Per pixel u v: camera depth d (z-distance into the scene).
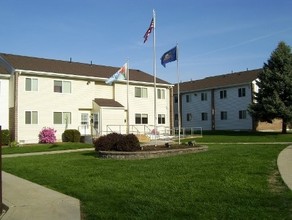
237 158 15.86
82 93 35.88
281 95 40.94
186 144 22.66
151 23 26.78
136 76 41.34
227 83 51.28
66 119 34.69
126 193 9.60
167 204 8.24
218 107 52.31
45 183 11.91
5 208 8.98
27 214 8.22
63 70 35.03
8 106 32.44
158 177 11.77
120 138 19.34
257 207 7.71
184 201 8.47
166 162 15.44
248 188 9.54
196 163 14.62
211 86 53.06
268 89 41.09
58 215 8.01
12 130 31.72
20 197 9.90
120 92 38.81
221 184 10.20
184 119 57.06
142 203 8.44
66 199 9.40
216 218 7.05
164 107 42.28
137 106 39.78
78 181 11.70
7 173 14.47
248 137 36.72
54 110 33.88
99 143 19.72
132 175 12.38
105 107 35.78
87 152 22.95
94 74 37.06
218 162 14.67
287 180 10.41
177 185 10.32
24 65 32.78
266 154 17.33
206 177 11.36
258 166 13.23
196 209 7.73
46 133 32.19
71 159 18.28
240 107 49.44
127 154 18.19
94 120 36.25
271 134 40.09
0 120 32.03
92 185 10.88
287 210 7.43
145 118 40.38
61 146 27.98
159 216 7.34
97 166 15.12
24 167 15.74
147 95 40.78
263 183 10.16
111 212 7.83
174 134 40.00
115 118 36.50
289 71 40.59
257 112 41.47
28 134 32.09
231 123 50.56
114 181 11.40
